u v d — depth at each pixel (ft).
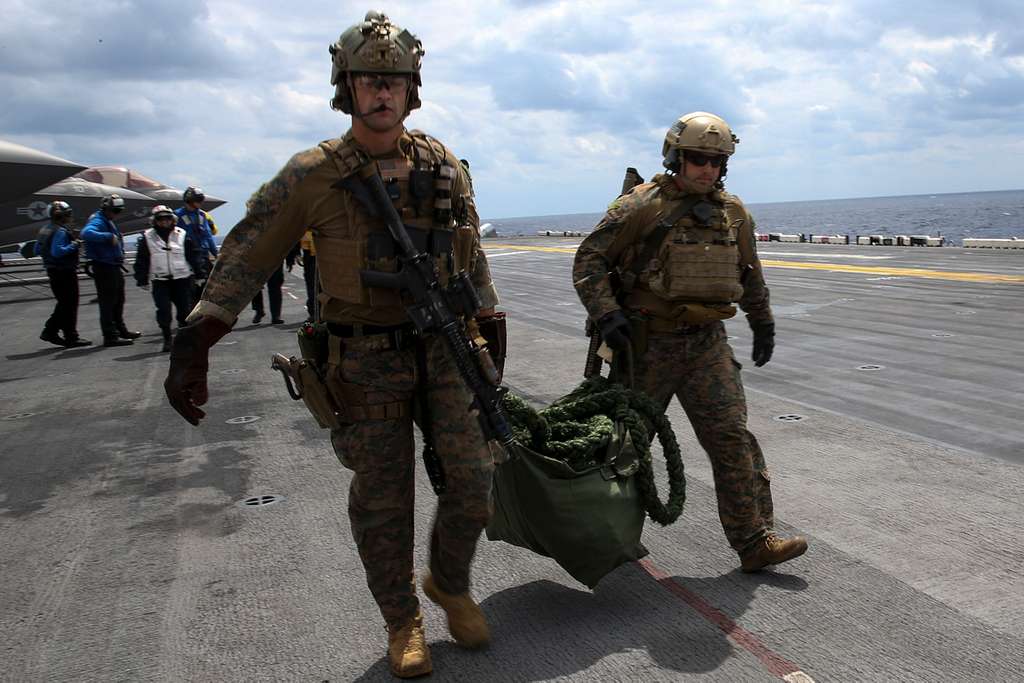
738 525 10.96
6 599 11.57
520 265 81.97
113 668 9.46
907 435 17.89
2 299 69.62
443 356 8.62
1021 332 30.76
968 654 8.87
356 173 8.14
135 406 24.72
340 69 8.04
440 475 8.85
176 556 12.89
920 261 65.57
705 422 10.89
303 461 17.98
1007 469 15.42
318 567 12.16
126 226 116.88
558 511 9.53
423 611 10.50
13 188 89.51
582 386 11.09
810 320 35.78
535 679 8.68
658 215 10.56
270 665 9.36
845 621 9.70
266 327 40.91
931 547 11.89
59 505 15.74
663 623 9.79
